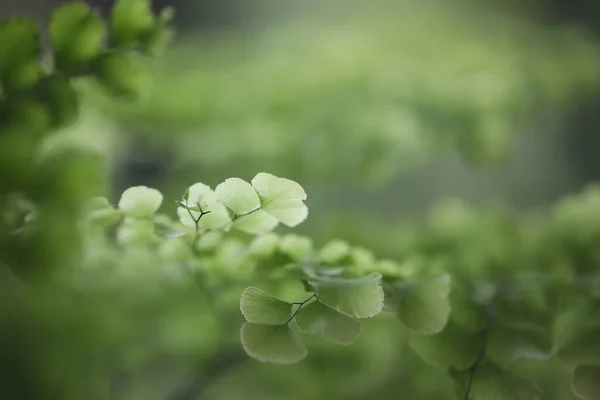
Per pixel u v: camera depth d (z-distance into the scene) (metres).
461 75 0.74
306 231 0.47
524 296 0.32
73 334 0.29
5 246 0.29
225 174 0.60
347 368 0.37
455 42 0.87
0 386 0.27
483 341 0.30
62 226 0.29
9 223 0.29
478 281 0.34
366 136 0.57
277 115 0.64
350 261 0.30
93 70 0.32
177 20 1.66
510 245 0.37
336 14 1.16
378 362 0.38
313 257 0.30
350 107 0.63
